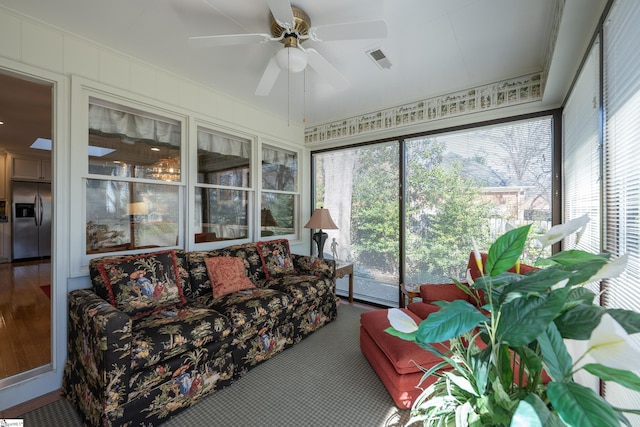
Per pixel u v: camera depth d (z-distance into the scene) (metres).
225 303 2.19
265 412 1.66
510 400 0.67
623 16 1.17
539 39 2.03
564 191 2.30
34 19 1.83
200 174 2.92
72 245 2.01
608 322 0.52
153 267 2.14
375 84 2.77
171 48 2.21
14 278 4.46
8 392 1.72
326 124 3.95
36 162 6.00
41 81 1.92
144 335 1.60
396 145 3.39
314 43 2.09
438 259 3.07
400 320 0.88
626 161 1.17
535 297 0.69
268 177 3.72
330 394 1.82
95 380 1.47
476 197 2.82
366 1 1.68
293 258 3.34
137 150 2.45
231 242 3.25
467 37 2.02
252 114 3.39
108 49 2.19
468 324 0.68
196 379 1.73
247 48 2.20
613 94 1.28
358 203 3.76
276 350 2.28
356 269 3.77
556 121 2.40
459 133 2.93
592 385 1.42
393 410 1.67
